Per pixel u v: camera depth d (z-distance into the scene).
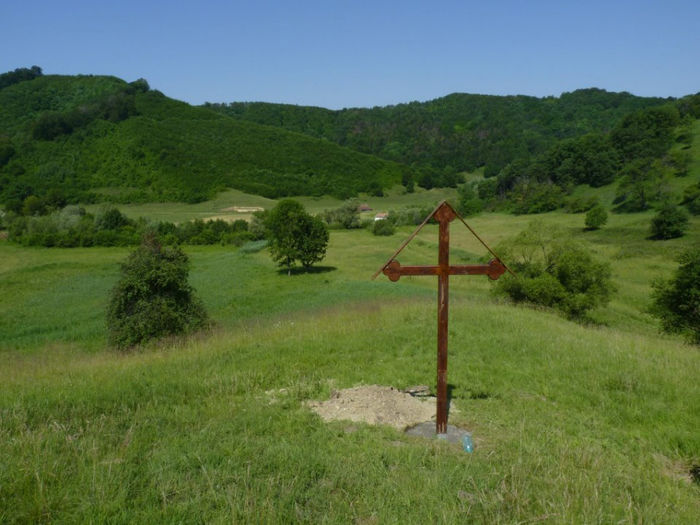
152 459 5.70
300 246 43.47
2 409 7.38
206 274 44.00
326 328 14.31
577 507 4.89
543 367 10.63
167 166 128.00
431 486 5.24
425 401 8.66
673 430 7.66
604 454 6.66
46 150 128.50
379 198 134.25
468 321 14.86
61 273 45.25
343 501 4.93
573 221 80.50
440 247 7.27
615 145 105.44
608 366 10.65
